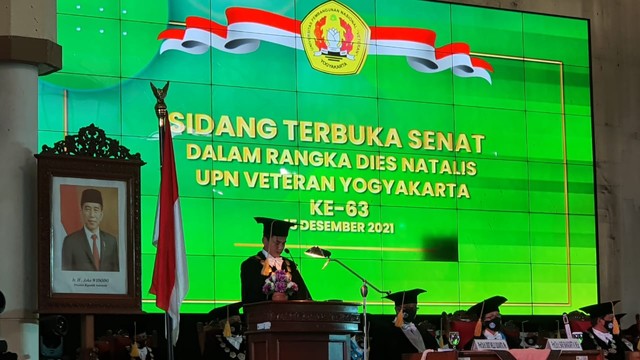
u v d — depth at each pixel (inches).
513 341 603.8
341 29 615.8
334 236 599.5
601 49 693.3
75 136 409.7
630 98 697.0
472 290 632.4
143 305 538.6
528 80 666.2
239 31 587.2
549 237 658.8
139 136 552.1
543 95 669.3
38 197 398.0
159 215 416.5
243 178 580.1
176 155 563.2
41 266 393.4
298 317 396.8
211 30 579.5
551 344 478.0
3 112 406.9
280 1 600.7
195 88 571.8
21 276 399.2
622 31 700.7
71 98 538.6
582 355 479.2
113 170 411.5
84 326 400.5
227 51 582.9
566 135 673.0
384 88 623.8
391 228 615.2
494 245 642.2
